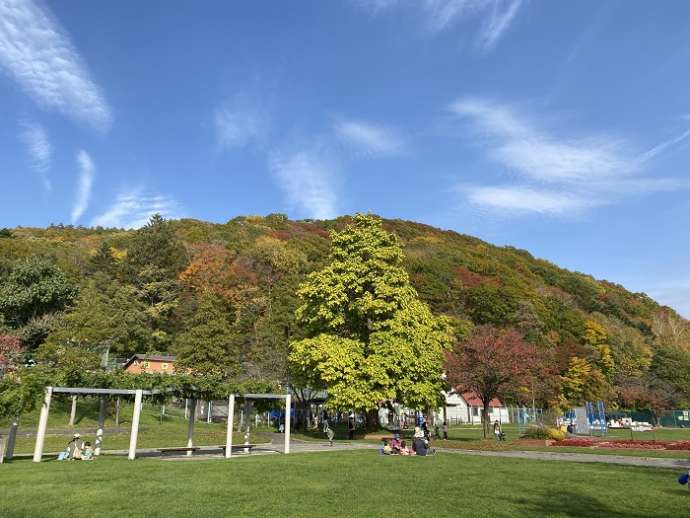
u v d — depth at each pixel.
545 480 14.66
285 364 44.12
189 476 14.94
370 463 18.98
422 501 11.29
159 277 73.00
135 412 20.91
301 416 44.25
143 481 13.81
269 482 13.95
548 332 83.25
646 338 100.88
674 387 81.25
